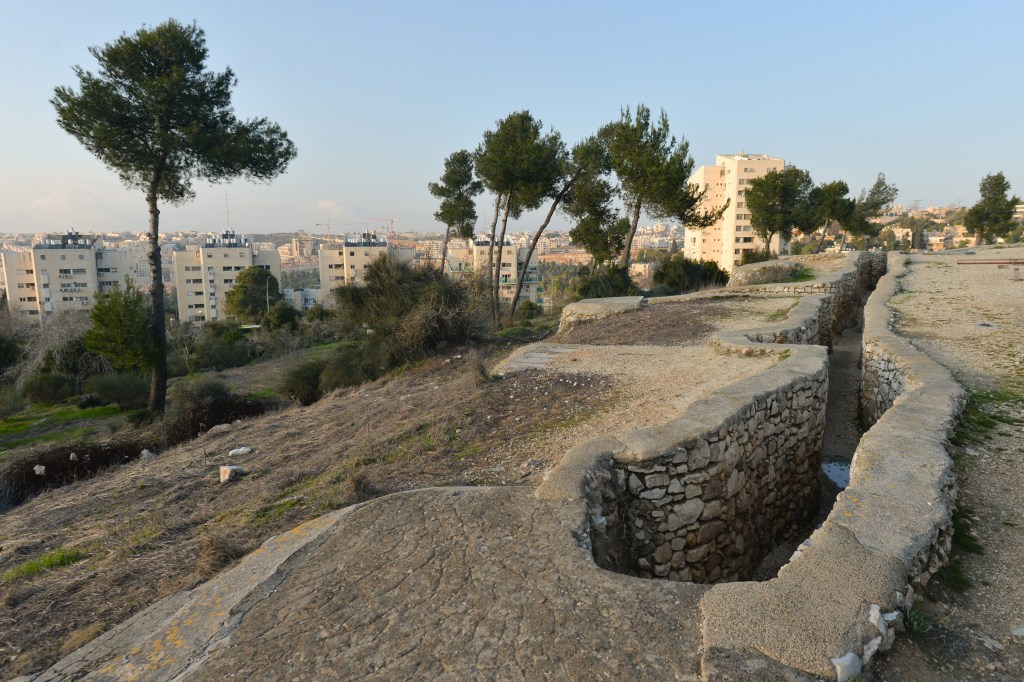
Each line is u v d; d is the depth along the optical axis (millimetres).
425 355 16922
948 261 23359
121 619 4555
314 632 3312
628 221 26906
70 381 24172
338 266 89062
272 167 21188
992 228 46188
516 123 24328
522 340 18734
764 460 6234
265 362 28688
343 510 5188
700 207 25188
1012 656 2771
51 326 26938
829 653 2604
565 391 9094
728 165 77812
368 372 16797
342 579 3850
